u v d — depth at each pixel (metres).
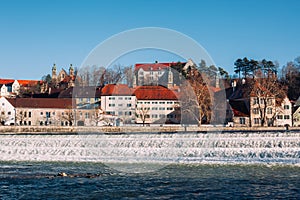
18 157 37.38
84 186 24.77
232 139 38.91
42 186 24.88
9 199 21.92
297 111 87.06
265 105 77.69
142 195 22.45
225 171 29.25
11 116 92.31
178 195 22.39
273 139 38.50
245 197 21.91
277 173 28.44
